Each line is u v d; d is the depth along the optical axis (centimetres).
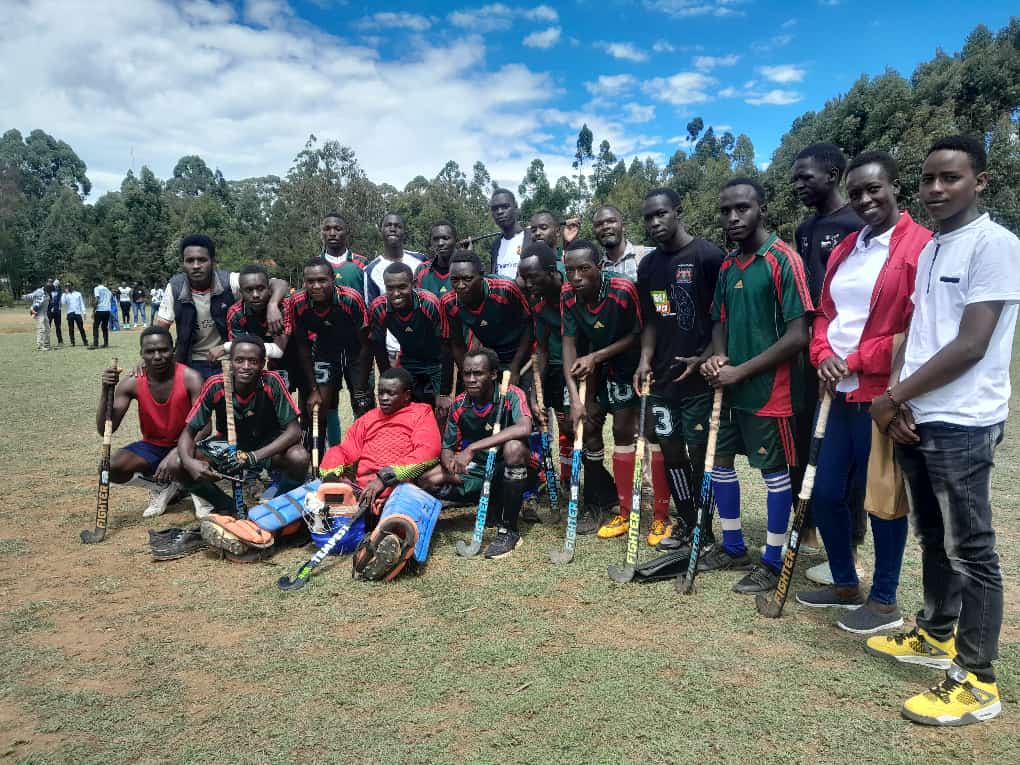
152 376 523
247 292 571
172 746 263
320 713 282
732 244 457
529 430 477
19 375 1327
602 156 9494
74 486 630
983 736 262
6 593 405
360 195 4672
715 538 491
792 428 393
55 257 6800
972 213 268
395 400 492
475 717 278
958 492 269
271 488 555
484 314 534
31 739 269
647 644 337
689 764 248
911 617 359
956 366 261
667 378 449
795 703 285
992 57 3438
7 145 11912
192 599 396
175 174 15275
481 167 9300
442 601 390
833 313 357
